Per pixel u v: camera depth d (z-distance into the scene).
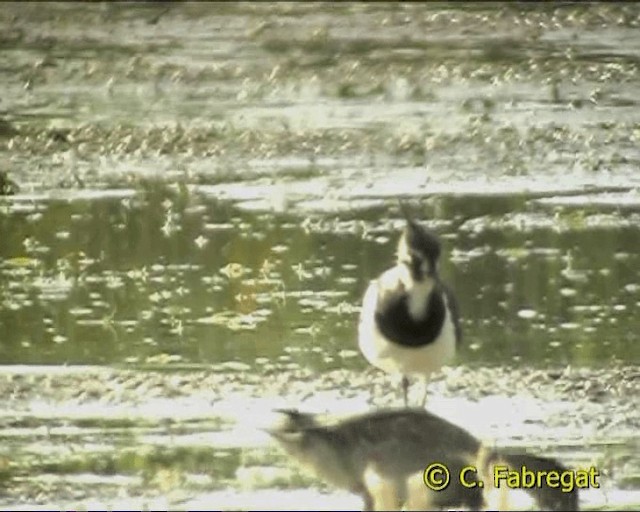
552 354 15.66
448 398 14.34
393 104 27.95
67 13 36.59
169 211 21.14
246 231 20.12
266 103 28.12
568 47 32.91
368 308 13.73
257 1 37.88
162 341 16.08
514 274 18.28
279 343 15.98
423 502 11.78
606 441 13.19
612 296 17.55
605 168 23.39
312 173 23.22
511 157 24.05
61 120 26.53
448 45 33.12
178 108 27.61
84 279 18.30
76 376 14.95
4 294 17.67
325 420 13.15
